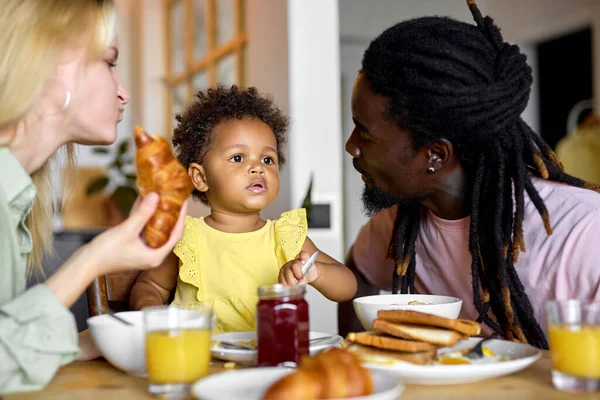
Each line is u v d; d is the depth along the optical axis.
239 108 1.55
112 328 0.91
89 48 1.11
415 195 1.24
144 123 5.87
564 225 1.20
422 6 4.90
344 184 4.72
